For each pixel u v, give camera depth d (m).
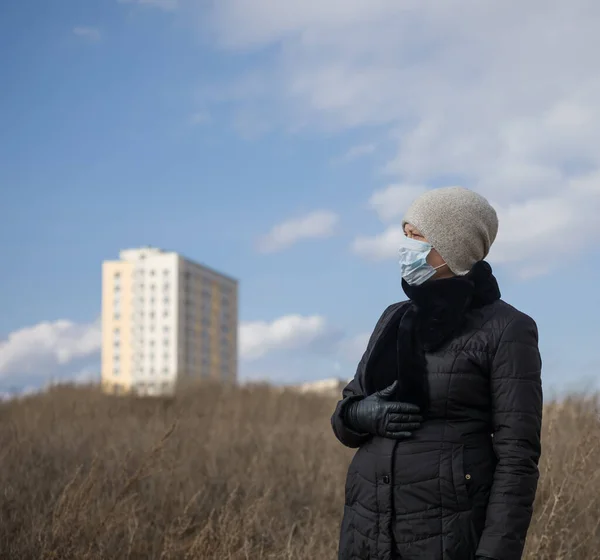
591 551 4.54
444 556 2.63
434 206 2.88
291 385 15.26
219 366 158.12
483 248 2.91
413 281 2.94
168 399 14.62
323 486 6.55
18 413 12.01
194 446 7.87
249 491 6.12
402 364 2.79
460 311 2.77
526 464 2.65
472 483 2.68
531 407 2.69
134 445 7.57
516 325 2.75
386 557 2.71
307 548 4.96
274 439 8.29
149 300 148.75
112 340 149.38
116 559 4.89
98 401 13.81
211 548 4.84
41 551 4.71
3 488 5.86
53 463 6.98
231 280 166.00
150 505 5.77
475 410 2.76
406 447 2.75
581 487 5.00
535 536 4.58
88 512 5.31
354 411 2.88
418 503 2.69
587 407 7.86
